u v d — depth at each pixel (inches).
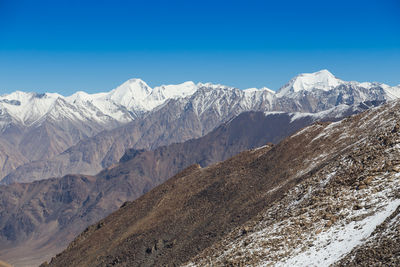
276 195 3978.8
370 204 1968.5
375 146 2564.0
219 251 2518.5
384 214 1806.1
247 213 4047.7
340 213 2038.6
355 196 2110.0
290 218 2290.8
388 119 3988.7
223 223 4192.9
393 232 1601.9
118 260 4658.0
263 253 2059.5
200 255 2709.2
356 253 1632.6
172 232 4630.9
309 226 2080.5
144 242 4697.3
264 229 2375.7
